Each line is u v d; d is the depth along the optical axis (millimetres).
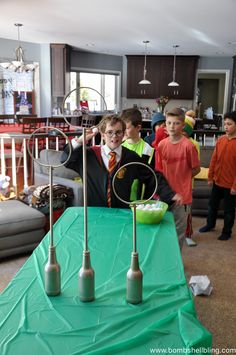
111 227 1702
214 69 10625
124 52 10000
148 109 10477
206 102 13234
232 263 2908
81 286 1050
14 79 8648
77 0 5035
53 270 1074
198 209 4160
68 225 1725
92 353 844
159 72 10391
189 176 2525
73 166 1935
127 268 1281
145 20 6164
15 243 2822
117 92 10844
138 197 1946
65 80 9039
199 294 2363
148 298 1085
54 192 3076
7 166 4594
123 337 906
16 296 1089
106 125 1846
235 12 5520
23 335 909
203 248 3219
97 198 2000
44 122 5816
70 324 954
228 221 3391
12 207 2969
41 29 7121
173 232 1652
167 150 2533
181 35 7414
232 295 2387
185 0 4930
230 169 3307
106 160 1900
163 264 1318
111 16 5926
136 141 2377
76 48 9477
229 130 3258
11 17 6105
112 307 1035
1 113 8547
